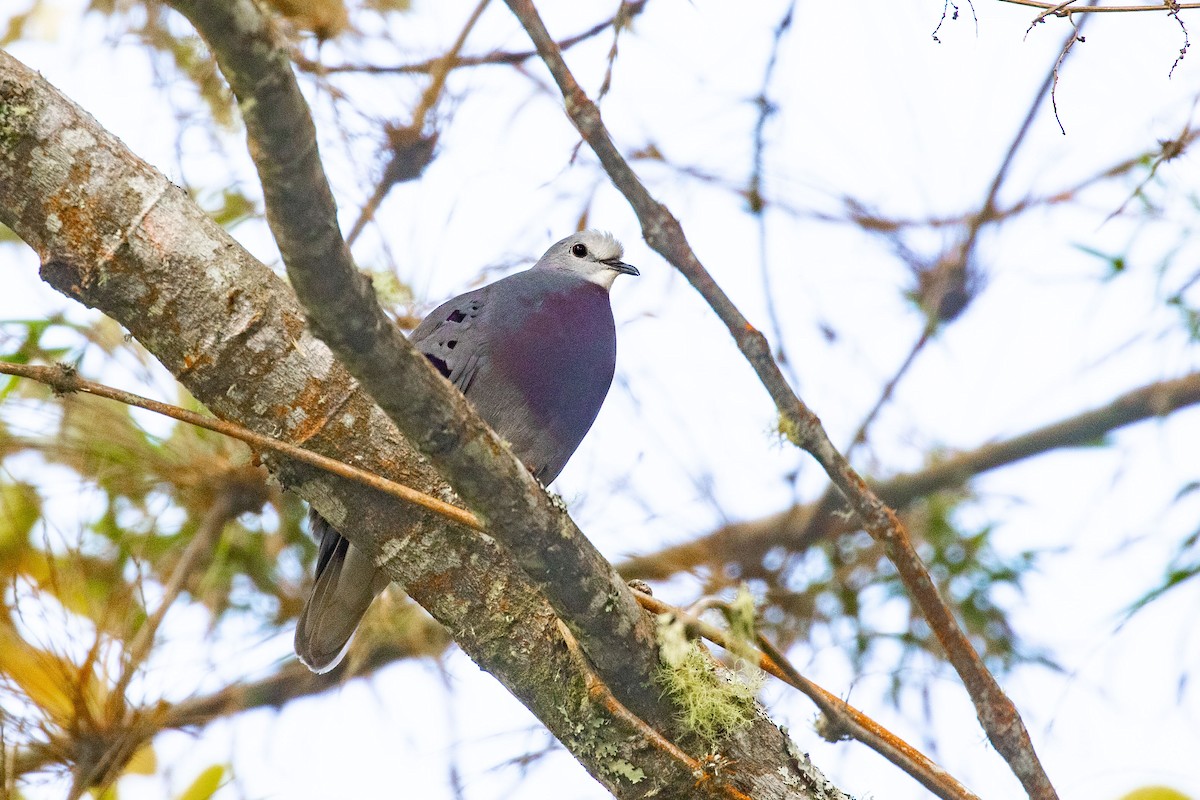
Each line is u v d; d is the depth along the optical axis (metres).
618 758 6.89
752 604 6.29
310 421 6.88
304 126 4.86
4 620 9.26
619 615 6.69
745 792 6.97
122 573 10.78
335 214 5.18
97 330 10.49
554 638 6.98
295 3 9.95
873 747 6.40
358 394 6.92
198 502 10.77
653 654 6.85
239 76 4.67
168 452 10.66
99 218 6.60
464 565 6.97
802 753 7.22
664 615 6.45
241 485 10.73
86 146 6.62
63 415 10.35
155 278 6.67
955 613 11.37
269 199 5.02
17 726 9.09
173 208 6.75
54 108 6.60
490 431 6.09
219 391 6.86
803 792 7.09
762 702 8.36
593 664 6.86
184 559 10.21
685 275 6.14
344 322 5.43
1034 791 6.40
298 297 5.38
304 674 11.02
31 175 6.55
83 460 10.49
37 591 9.38
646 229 6.11
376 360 5.60
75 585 9.87
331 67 10.04
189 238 6.73
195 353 6.78
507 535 6.32
